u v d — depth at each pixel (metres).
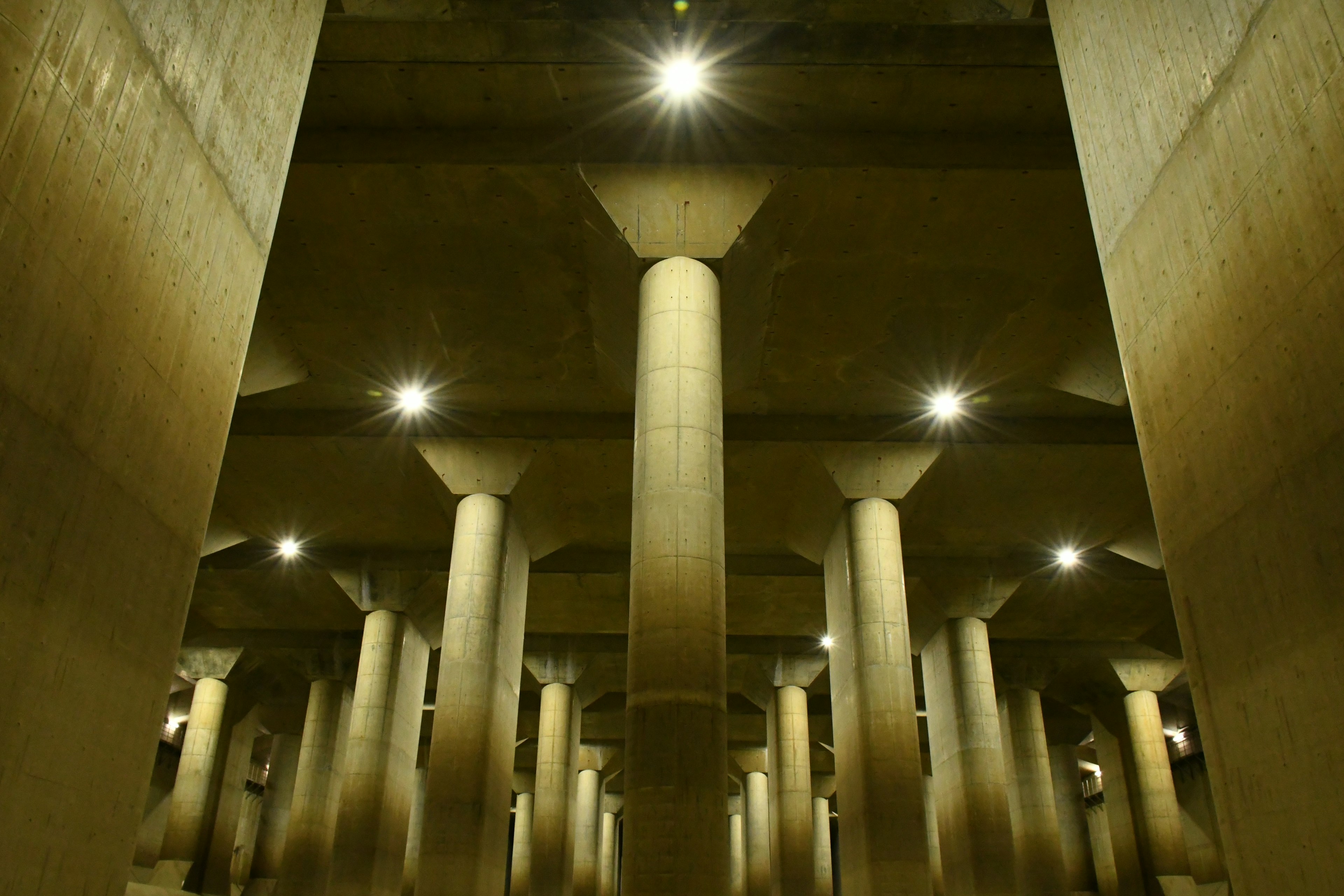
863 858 19.70
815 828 47.25
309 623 33.09
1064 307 17.72
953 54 13.45
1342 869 5.69
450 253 16.56
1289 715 6.23
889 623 20.61
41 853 5.53
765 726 44.44
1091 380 19.05
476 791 19.69
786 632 34.31
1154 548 25.41
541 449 21.72
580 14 13.16
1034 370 19.67
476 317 18.27
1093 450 21.70
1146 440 8.27
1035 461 22.23
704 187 14.70
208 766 33.62
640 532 12.80
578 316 18.14
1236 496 6.89
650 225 14.59
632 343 17.25
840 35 13.30
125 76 6.35
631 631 12.42
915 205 15.34
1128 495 23.69
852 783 20.70
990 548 27.41
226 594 30.75
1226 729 6.95
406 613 28.61
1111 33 9.13
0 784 5.18
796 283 17.23
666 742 11.52
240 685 36.34
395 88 14.16
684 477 12.97
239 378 8.20
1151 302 8.23
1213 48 7.30
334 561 28.09
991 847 25.70
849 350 19.17
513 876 46.53
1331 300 5.89
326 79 14.02
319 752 32.81
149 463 6.72
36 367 5.46
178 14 7.07
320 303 17.92
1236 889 6.79
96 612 6.08
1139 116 8.52
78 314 5.86
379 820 26.12
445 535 26.80
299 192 15.21
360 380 20.45
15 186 5.27
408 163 14.55
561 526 25.53
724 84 13.96
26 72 5.36
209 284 7.61
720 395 13.97
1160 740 34.00
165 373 6.93
